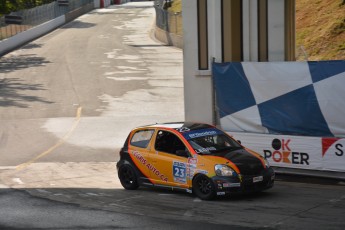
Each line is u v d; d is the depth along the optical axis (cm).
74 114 4922
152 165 2470
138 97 5494
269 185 2288
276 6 3052
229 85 2831
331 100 2523
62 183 2889
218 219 1928
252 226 1812
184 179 2336
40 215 2112
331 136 2544
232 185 2186
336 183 2544
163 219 1964
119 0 16550
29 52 8669
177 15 8850
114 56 8038
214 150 2347
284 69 2644
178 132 2419
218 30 3058
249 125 2786
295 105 2625
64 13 12281
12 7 10525
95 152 3744
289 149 2648
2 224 1984
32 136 4247
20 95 5753
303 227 1773
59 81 6425
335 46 5022
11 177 3105
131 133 2622
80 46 9062
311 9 5912
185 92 3134
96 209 2184
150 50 8544
